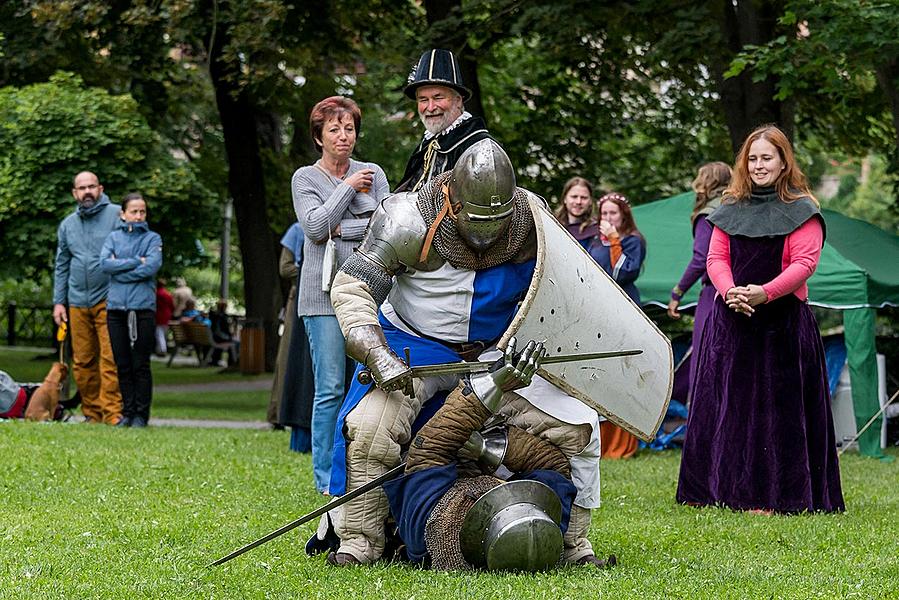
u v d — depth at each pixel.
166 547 7.16
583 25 20.61
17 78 25.95
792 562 7.04
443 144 7.25
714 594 6.00
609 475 11.98
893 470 13.36
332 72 28.05
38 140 19.67
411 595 5.80
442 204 6.45
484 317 6.57
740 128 20.77
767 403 9.66
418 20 25.91
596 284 6.62
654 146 30.08
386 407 6.52
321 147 9.97
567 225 13.98
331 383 9.73
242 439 14.43
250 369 32.62
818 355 9.77
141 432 14.74
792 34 18.52
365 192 9.77
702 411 9.91
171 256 20.88
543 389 6.64
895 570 6.83
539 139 28.42
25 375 28.31
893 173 26.22
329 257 9.38
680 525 8.57
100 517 8.28
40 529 7.79
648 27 22.91
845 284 15.48
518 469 6.59
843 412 16.14
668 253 17.22
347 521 6.68
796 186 9.65
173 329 37.66
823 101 26.39
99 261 16.22
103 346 16.20
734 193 9.73
